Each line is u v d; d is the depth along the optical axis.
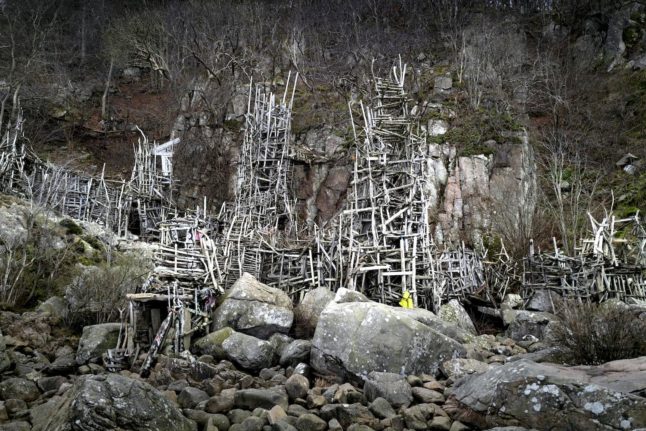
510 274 14.09
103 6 38.00
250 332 9.80
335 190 21.27
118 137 30.95
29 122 28.52
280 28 31.73
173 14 33.25
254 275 12.49
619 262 12.72
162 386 7.58
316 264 12.09
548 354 8.15
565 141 24.64
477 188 20.00
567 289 12.48
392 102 13.85
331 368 8.20
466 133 21.23
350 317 8.41
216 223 17.31
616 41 29.52
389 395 6.89
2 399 7.27
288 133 21.11
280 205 19.88
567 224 19.84
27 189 16.73
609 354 7.66
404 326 8.15
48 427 5.73
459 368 7.80
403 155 13.01
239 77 28.23
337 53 29.53
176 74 30.31
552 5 32.94
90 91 33.72
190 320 9.52
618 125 25.83
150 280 10.01
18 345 9.34
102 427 5.41
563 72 28.69
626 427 5.07
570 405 5.44
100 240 15.43
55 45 34.56
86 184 20.31
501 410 5.82
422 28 30.52
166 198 22.06
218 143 24.64
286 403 6.96
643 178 22.33
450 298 12.70
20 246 13.28
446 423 6.22
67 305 11.08
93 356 8.95
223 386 7.50
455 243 18.56
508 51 28.06
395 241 11.98
